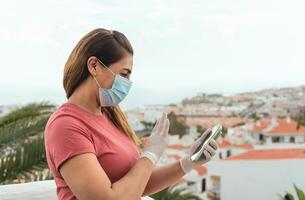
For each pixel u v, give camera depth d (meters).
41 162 3.76
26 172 3.71
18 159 3.74
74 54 1.56
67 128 1.48
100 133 1.55
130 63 1.58
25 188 2.37
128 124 1.74
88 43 1.54
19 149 3.78
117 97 1.57
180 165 1.80
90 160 1.45
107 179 1.45
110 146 1.56
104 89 1.54
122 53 1.54
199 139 1.79
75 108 1.56
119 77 1.54
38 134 4.14
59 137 1.47
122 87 1.55
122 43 1.56
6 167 3.70
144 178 1.52
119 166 1.56
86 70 1.54
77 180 1.43
